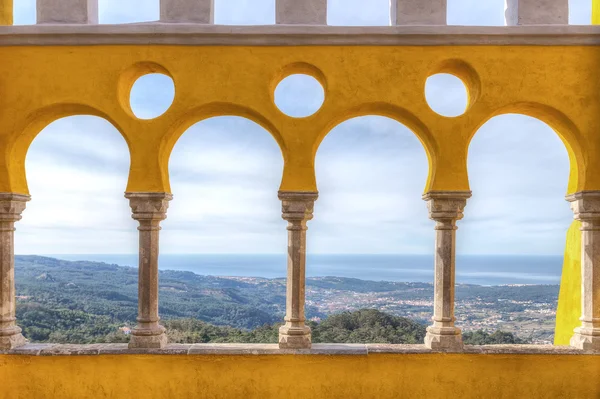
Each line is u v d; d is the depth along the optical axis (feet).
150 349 14.88
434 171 15.33
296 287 15.33
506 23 16.22
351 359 14.90
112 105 15.26
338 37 15.23
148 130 15.23
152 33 15.16
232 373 14.92
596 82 15.03
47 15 15.55
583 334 15.07
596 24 15.52
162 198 15.16
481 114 15.10
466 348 14.92
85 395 14.83
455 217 15.15
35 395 14.84
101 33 15.15
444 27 15.05
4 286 15.21
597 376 14.70
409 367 14.89
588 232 15.19
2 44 15.30
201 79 15.31
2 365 14.84
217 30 15.15
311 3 15.56
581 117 14.99
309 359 14.89
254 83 15.31
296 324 15.28
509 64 15.11
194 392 14.87
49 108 15.40
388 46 15.29
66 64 15.29
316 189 15.25
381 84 15.26
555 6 15.31
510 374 14.80
